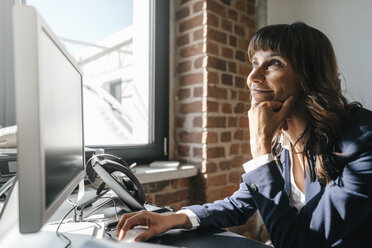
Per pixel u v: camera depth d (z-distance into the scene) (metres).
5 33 1.12
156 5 1.66
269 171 0.69
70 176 0.62
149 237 0.65
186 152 1.67
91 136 1.57
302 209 0.66
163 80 1.70
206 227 0.75
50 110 0.46
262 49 0.76
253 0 1.86
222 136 1.63
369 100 1.40
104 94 4.02
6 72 1.12
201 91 1.58
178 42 1.73
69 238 0.58
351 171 0.63
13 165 0.86
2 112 1.11
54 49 0.49
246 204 0.85
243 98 1.77
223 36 1.65
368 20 1.41
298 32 0.73
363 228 0.65
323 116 0.70
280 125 0.81
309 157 0.75
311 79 0.72
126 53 3.08
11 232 0.54
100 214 0.82
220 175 1.62
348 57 1.48
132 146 1.55
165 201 1.54
